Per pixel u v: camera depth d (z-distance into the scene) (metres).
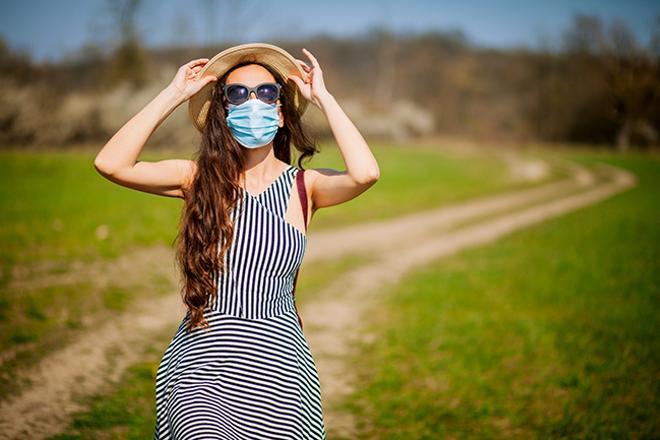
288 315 2.71
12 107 31.02
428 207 20.89
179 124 31.34
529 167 40.66
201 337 2.61
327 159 29.92
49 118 32.03
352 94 71.69
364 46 94.12
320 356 6.43
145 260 9.82
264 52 2.86
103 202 14.39
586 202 24.66
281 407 2.56
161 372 2.68
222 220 2.65
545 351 6.39
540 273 10.38
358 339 7.03
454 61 92.00
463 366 6.05
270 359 2.57
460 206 21.86
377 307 8.49
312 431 2.70
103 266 9.13
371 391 5.47
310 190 2.86
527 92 78.81
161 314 7.47
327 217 16.66
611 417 4.80
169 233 11.56
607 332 7.05
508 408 5.09
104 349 6.15
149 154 27.52
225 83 2.87
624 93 63.88
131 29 38.69
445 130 79.38
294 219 2.79
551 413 4.97
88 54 39.47
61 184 17.08
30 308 7.01
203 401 2.45
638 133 64.94
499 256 12.33
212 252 2.62
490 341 6.79
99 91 35.81
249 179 2.83
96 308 7.37
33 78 34.72
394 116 61.34
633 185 32.94
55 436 4.29
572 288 9.20
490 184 29.89
